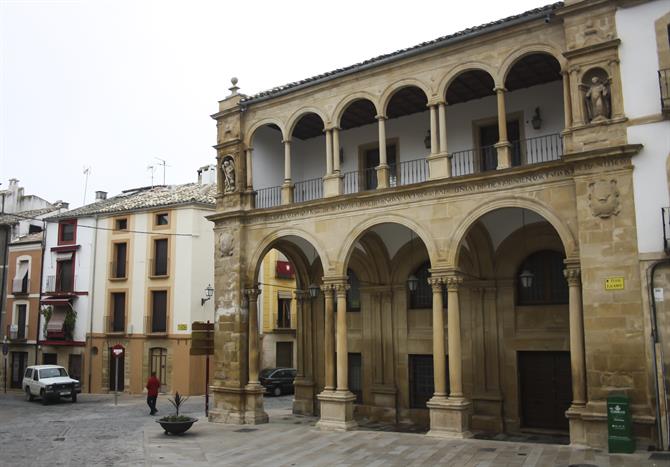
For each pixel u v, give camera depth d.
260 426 20.94
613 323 14.74
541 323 19.47
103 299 38.12
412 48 19.03
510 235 20.08
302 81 21.59
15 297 41.97
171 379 34.94
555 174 16.36
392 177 22.48
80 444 18.27
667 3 15.05
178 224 36.19
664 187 14.55
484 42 17.98
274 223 21.94
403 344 22.23
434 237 18.16
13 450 17.38
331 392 19.92
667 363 14.09
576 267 15.76
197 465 14.85
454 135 21.27
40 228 44.69
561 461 13.57
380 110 19.88
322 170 24.81
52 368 33.59
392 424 21.62
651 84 15.00
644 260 14.57
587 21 15.96
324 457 15.42
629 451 13.88
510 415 19.55
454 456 14.83
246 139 23.17
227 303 22.52
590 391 14.86
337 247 20.19
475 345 20.36
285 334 41.41
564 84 16.50
